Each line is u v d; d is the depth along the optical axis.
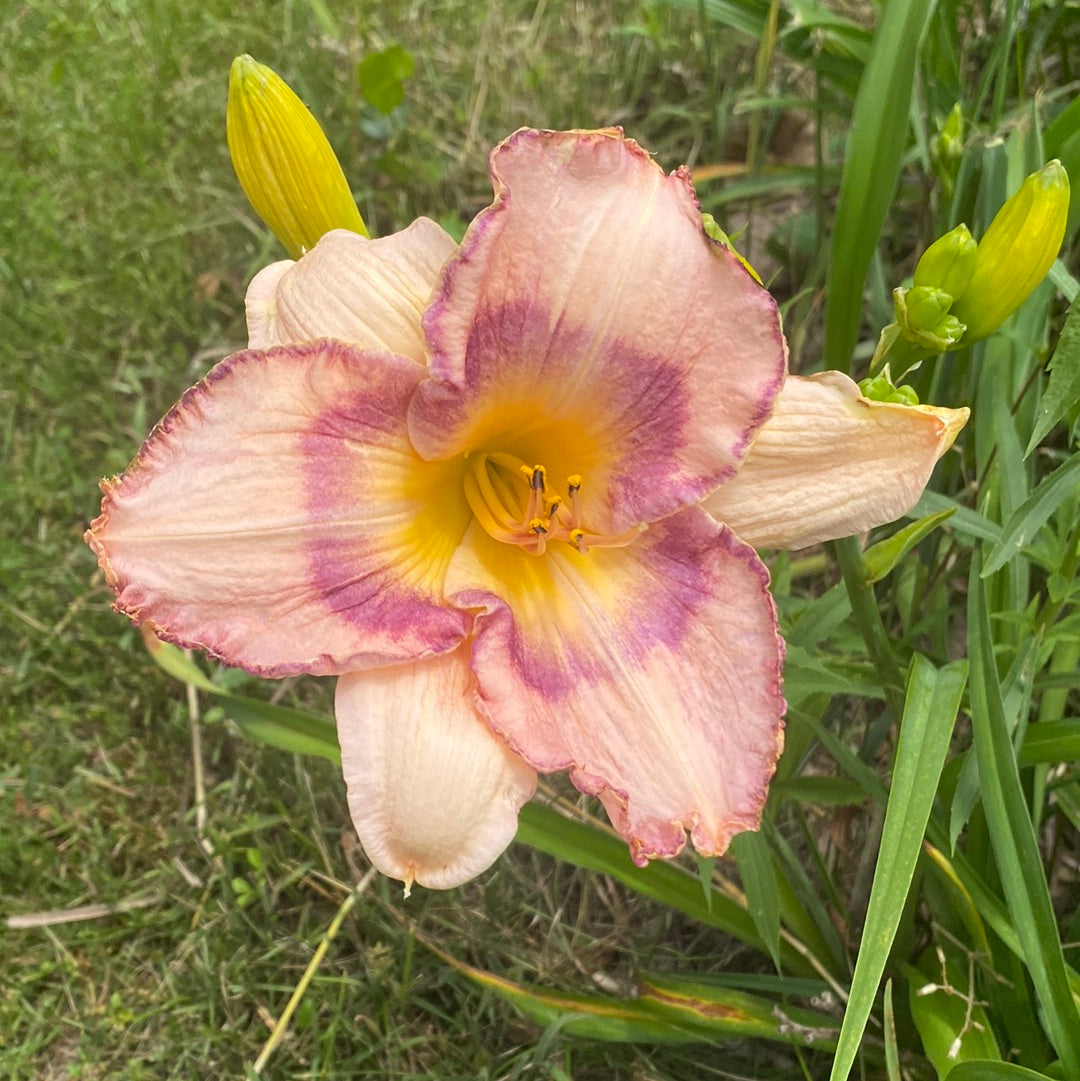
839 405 0.19
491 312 0.18
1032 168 0.29
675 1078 0.29
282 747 0.28
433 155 0.48
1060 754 0.23
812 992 0.27
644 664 0.20
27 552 0.39
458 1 0.51
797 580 0.38
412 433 0.19
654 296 0.18
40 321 0.44
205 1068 0.31
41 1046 0.32
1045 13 0.33
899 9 0.26
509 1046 0.31
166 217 0.46
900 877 0.19
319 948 0.31
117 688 0.38
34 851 0.34
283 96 0.21
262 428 0.18
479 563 0.21
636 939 0.32
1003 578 0.27
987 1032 0.24
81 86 0.49
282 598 0.18
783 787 0.26
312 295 0.19
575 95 0.49
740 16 0.39
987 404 0.29
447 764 0.18
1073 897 0.30
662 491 0.20
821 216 0.36
